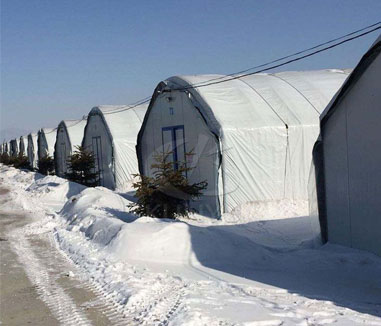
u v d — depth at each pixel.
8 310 7.07
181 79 17.84
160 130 19.33
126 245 10.23
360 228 9.68
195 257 9.66
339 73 20.77
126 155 25.53
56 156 37.97
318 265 9.15
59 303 7.29
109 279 8.38
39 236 13.89
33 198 23.23
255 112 16.58
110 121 26.45
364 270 8.60
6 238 13.70
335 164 10.35
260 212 15.48
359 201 9.66
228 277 8.39
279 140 16.12
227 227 13.73
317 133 16.50
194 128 16.97
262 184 15.96
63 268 9.73
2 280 8.86
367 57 8.91
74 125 35.09
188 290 7.45
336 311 6.35
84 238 12.47
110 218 12.75
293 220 14.30
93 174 26.66
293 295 7.19
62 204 21.48
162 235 10.19
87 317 6.54
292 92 18.23
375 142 9.12
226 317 6.01
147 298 7.15
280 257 9.88
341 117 10.05
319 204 10.82
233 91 17.53
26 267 9.91
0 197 24.41
